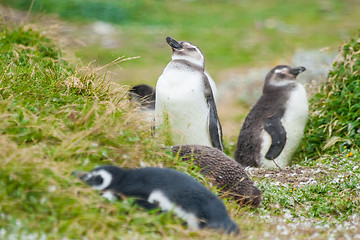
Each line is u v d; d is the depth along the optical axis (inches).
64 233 256.1
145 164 345.4
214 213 285.0
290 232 315.9
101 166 302.0
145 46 1359.5
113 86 466.3
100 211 282.0
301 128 570.9
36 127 343.9
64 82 441.7
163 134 442.3
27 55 534.9
